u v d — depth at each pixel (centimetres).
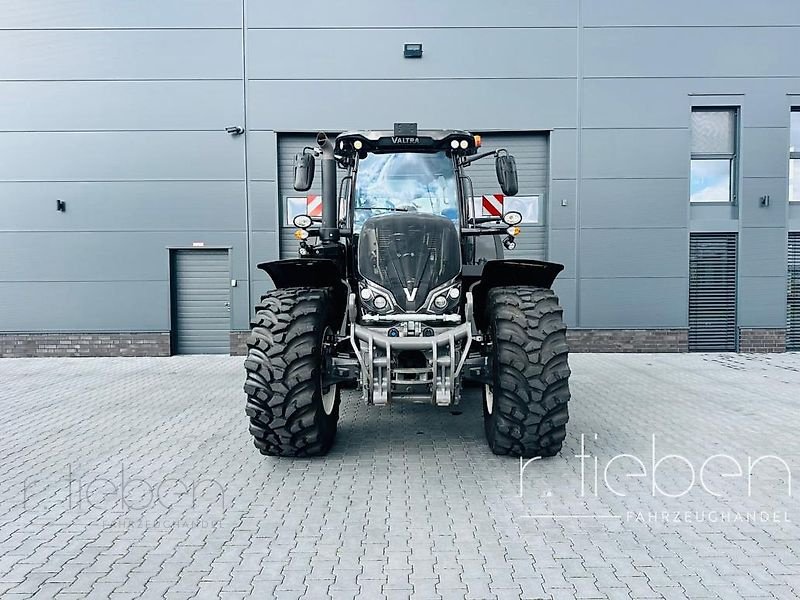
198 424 605
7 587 292
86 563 317
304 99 1047
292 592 286
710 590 286
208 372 912
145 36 1039
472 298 487
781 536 345
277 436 458
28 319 1054
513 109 1049
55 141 1041
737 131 1057
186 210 1053
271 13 1039
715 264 1069
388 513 377
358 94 1048
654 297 1054
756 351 1063
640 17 1040
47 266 1052
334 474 450
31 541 344
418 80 1048
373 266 480
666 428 570
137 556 324
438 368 437
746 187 1052
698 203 1069
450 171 553
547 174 1064
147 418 630
